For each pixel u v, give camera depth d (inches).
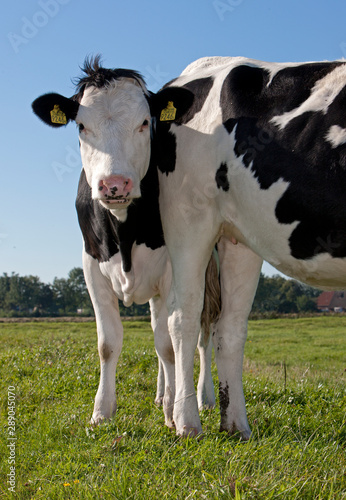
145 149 166.7
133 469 127.7
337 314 1583.4
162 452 140.9
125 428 159.2
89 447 147.3
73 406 197.5
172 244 167.5
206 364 218.2
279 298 2487.7
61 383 241.0
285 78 140.2
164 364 185.5
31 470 140.4
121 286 181.0
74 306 3120.1
